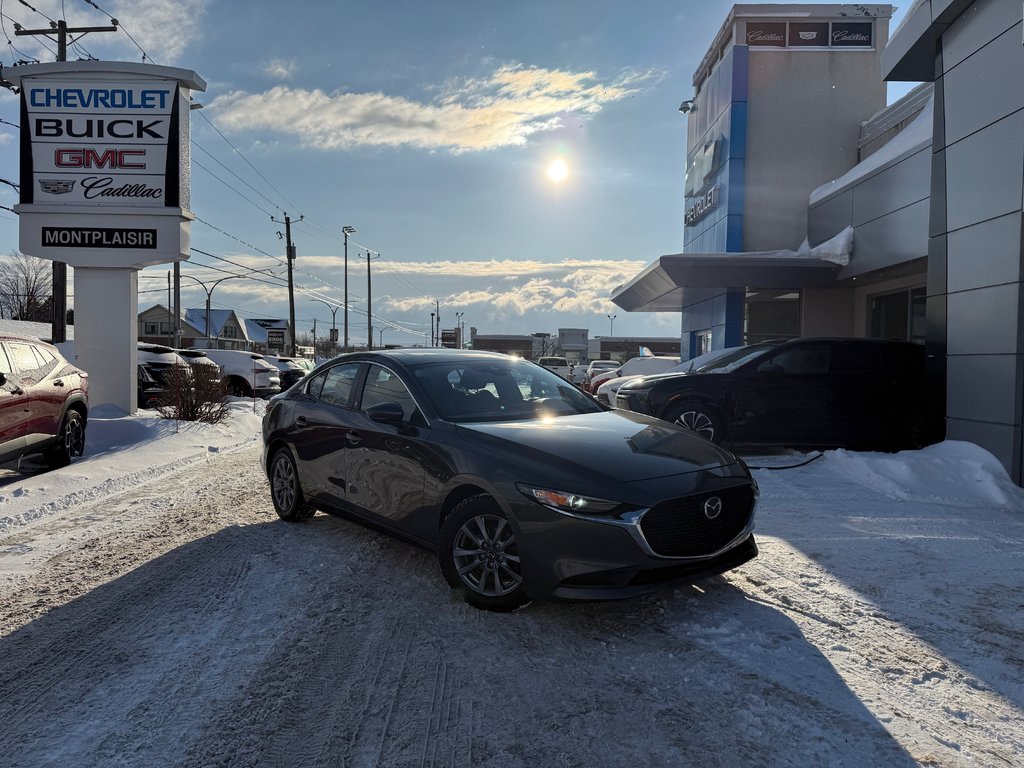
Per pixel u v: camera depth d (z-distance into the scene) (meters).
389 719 2.88
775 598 4.11
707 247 20.78
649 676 3.20
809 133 18.44
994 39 7.47
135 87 13.01
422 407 4.60
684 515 3.66
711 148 19.52
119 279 13.41
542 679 3.19
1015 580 4.43
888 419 9.09
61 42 21.31
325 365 5.87
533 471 3.73
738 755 2.61
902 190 13.07
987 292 7.56
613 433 4.30
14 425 7.29
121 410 13.34
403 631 3.71
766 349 9.51
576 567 3.53
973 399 7.76
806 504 6.53
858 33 18.44
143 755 2.64
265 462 6.27
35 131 12.96
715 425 8.98
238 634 3.70
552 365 39.62
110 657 3.45
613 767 2.55
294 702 3.02
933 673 3.22
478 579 3.98
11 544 5.41
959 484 7.04
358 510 4.96
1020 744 2.66
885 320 16.16
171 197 13.12
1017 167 7.12
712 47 20.52
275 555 5.00
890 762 2.55
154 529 5.82
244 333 94.88
